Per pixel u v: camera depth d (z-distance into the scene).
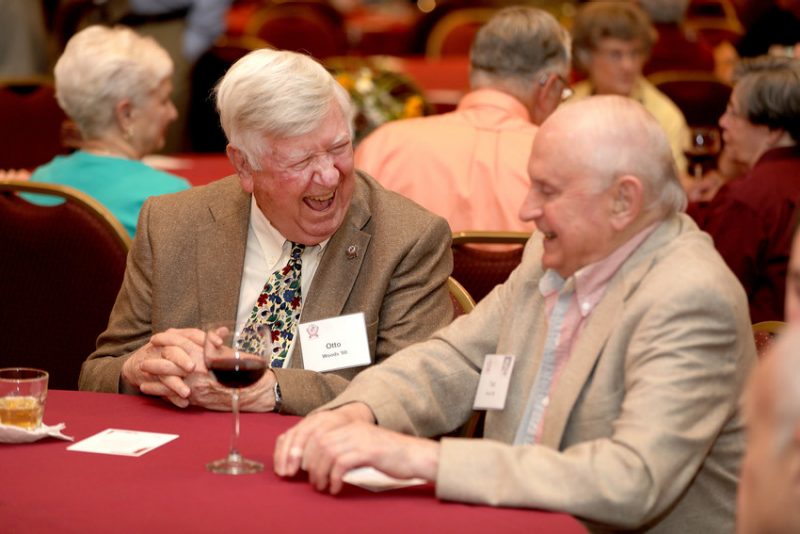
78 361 3.48
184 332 2.51
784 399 1.20
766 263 3.92
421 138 3.81
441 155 3.77
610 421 2.13
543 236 2.41
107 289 3.41
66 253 3.42
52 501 1.92
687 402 2.02
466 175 3.75
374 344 2.72
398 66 7.83
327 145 2.59
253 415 2.45
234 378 2.12
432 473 1.99
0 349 3.51
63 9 7.88
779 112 3.94
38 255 3.43
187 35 7.17
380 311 2.75
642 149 2.14
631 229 2.18
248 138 2.58
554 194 2.16
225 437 2.28
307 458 2.03
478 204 3.73
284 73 2.57
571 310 2.26
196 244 2.82
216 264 2.79
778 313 3.92
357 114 4.95
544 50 3.90
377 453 1.99
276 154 2.58
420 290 2.75
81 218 3.40
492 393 2.31
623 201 2.14
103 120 3.84
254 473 2.07
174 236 2.83
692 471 2.03
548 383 2.27
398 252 2.75
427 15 10.12
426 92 6.98
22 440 2.20
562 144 2.15
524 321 2.36
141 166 3.80
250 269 2.81
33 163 6.13
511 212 3.71
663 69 7.11
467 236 3.13
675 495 2.01
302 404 2.50
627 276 2.18
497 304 2.47
